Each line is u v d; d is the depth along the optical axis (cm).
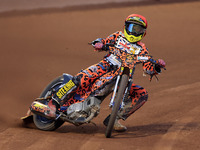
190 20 6397
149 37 4891
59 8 7019
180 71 3005
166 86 2448
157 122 1688
